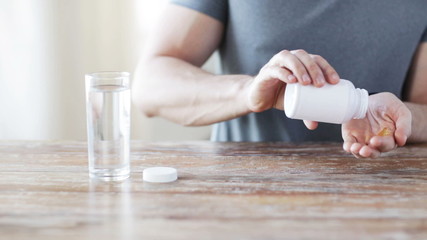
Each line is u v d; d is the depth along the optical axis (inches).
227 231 31.8
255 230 31.9
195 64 56.9
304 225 32.5
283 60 39.3
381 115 42.3
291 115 39.3
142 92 53.4
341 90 38.7
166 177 38.6
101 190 37.2
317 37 54.5
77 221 32.9
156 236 31.3
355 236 31.3
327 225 32.5
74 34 97.4
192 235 31.4
